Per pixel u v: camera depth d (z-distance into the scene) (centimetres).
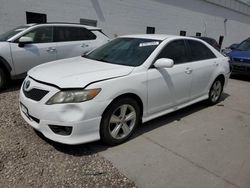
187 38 480
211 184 283
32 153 319
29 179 271
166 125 438
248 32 3045
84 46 713
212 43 1290
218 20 2330
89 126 313
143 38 445
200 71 485
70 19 1112
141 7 1433
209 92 543
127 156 329
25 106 336
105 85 321
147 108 387
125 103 349
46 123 309
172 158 331
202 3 2023
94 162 310
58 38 664
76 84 307
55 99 304
